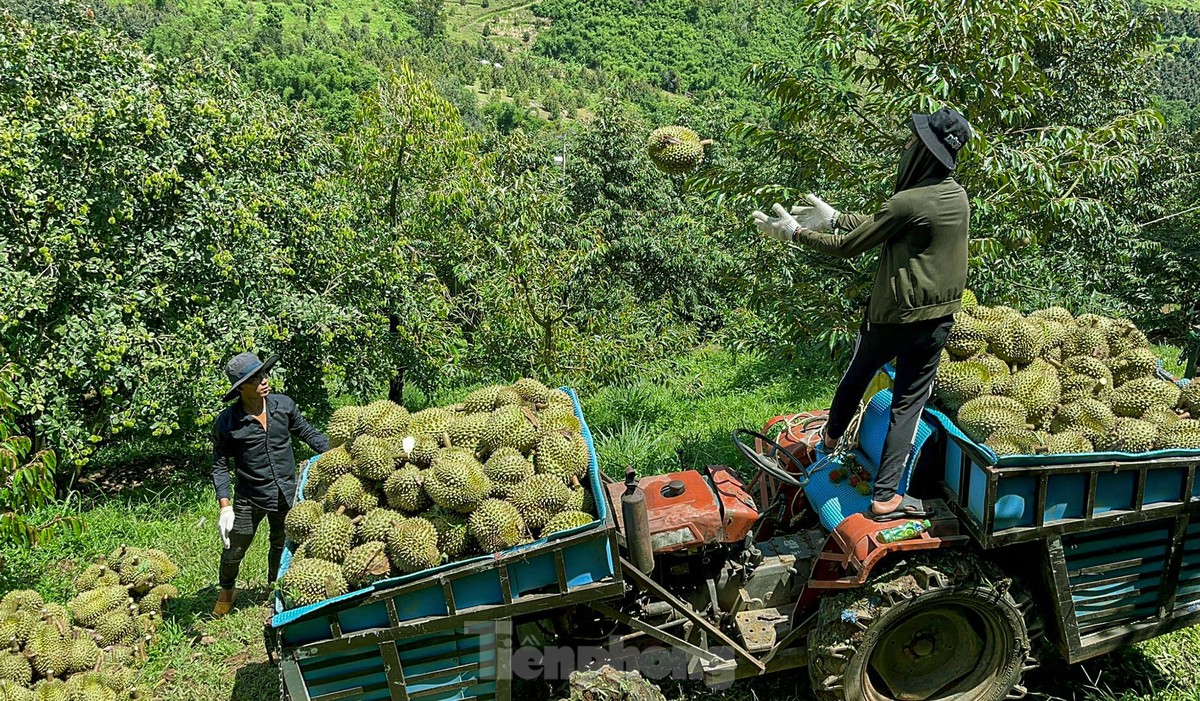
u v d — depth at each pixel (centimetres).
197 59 1102
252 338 927
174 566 563
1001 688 413
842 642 386
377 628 359
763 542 453
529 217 1086
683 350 1546
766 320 750
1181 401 419
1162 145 1220
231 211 934
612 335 1168
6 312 775
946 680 420
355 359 1127
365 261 1112
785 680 459
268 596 566
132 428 938
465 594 362
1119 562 402
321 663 366
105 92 882
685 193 688
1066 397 413
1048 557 386
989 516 366
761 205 650
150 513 761
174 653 514
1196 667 452
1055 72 1052
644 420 979
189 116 955
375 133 1125
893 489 391
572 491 387
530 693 452
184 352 884
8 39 860
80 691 438
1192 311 1510
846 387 416
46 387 816
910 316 364
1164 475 388
